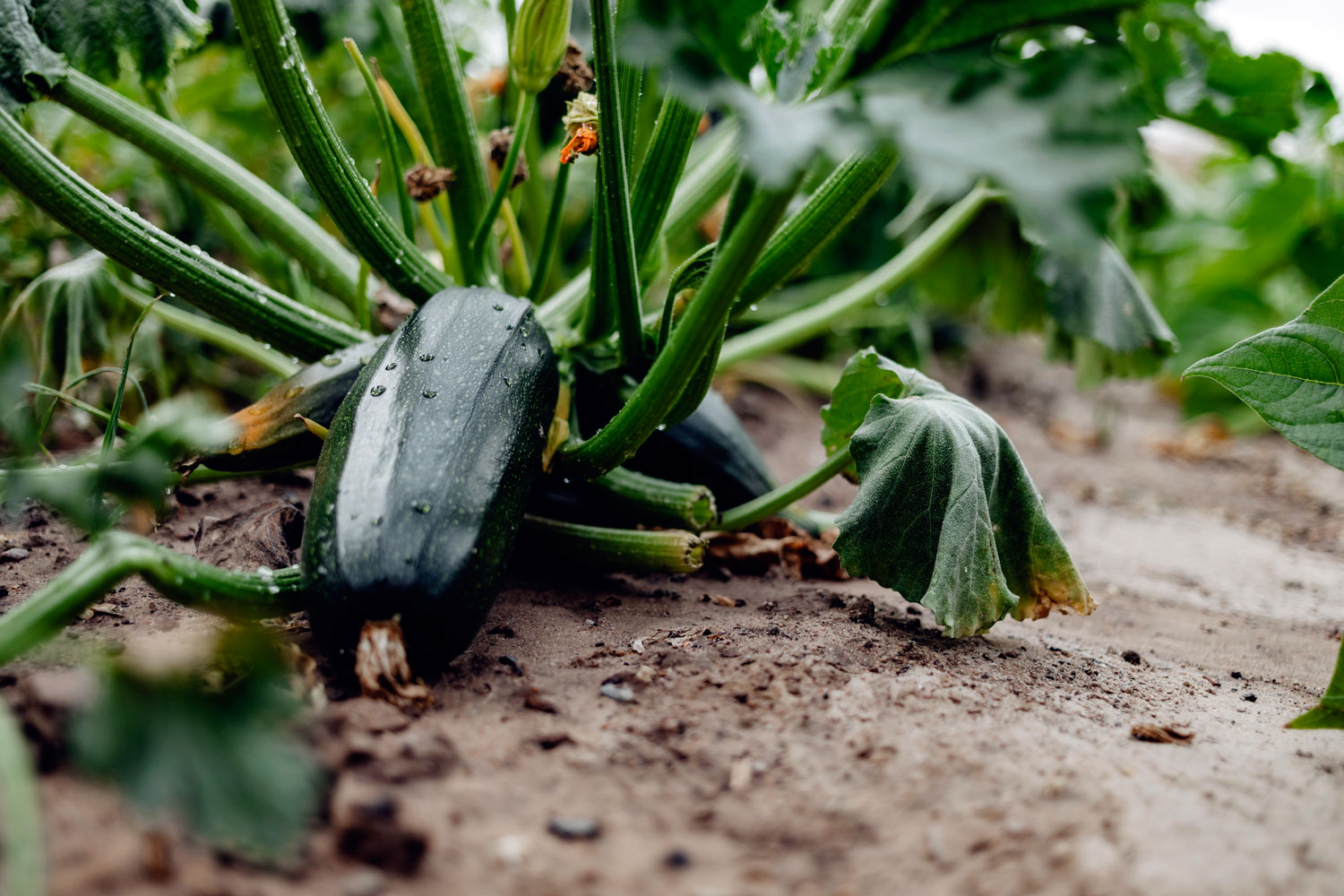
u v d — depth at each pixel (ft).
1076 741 3.39
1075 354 5.23
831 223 3.66
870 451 3.71
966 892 3.10
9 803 2.97
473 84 4.64
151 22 3.86
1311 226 7.15
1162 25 4.37
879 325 6.72
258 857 3.06
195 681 3.21
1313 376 3.61
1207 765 3.36
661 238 4.16
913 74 3.23
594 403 3.98
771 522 4.23
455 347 3.64
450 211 4.09
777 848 3.17
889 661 3.59
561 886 3.08
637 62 3.18
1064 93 3.14
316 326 3.91
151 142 4.08
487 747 3.30
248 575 3.44
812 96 3.38
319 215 5.13
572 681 3.50
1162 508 5.69
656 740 3.35
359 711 3.31
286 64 3.64
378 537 3.37
